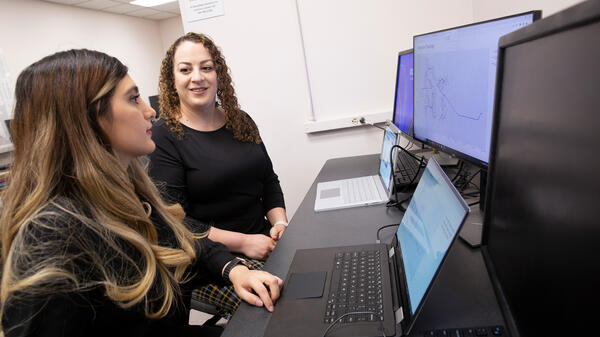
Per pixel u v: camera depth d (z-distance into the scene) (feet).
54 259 1.85
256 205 4.96
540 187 1.43
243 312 2.47
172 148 4.38
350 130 7.54
